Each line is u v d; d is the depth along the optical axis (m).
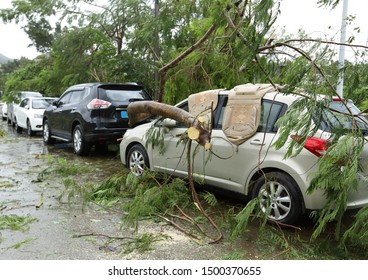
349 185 3.38
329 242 3.70
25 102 13.49
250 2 3.93
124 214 4.62
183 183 4.91
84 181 6.25
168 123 5.53
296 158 4.03
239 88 4.80
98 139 8.08
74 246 3.68
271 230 4.20
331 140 3.69
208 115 5.00
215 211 4.85
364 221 3.31
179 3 7.29
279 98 4.40
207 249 3.72
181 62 6.68
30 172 6.80
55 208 4.77
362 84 3.80
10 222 4.16
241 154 4.55
